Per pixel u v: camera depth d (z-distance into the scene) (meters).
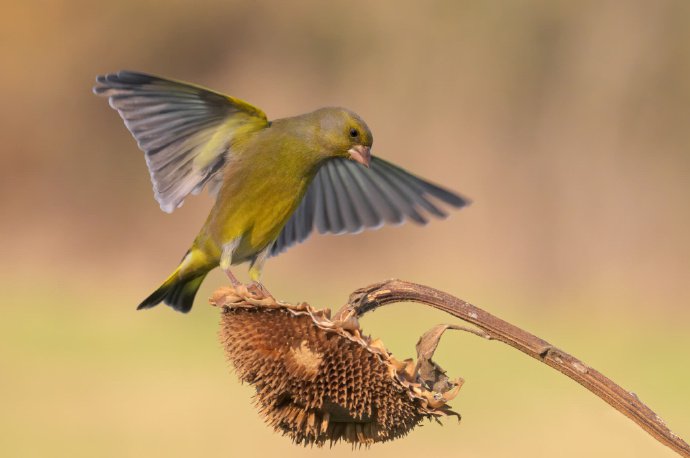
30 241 20.17
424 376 3.95
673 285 17.53
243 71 21.78
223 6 21.80
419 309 14.52
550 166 19.34
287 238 5.95
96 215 20.80
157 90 5.10
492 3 20.03
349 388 3.94
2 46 21.64
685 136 18.78
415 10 20.48
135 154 21.23
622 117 19.19
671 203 18.44
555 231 18.67
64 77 21.88
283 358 3.98
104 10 21.94
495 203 19.17
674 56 19.00
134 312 15.38
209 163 5.42
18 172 21.31
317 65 21.31
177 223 20.23
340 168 5.90
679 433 10.66
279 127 5.52
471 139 19.97
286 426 4.07
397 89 20.56
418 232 18.62
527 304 17.25
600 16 19.52
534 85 19.86
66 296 16.73
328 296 17.16
